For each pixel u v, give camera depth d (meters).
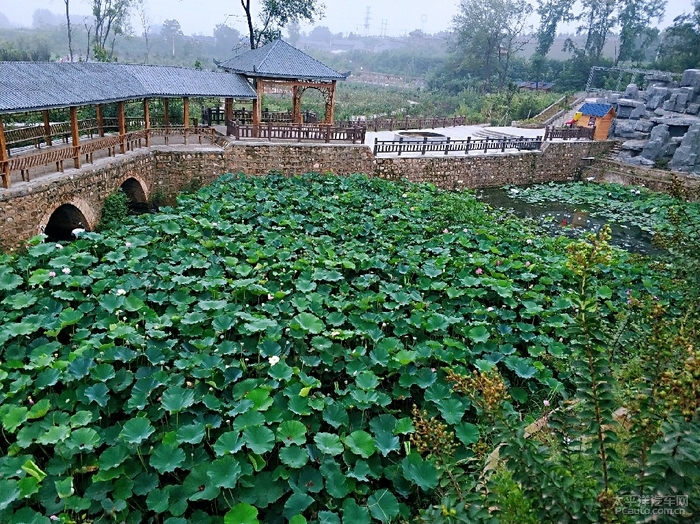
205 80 18.77
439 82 55.78
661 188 23.20
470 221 15.56
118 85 15.50
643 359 4.27
